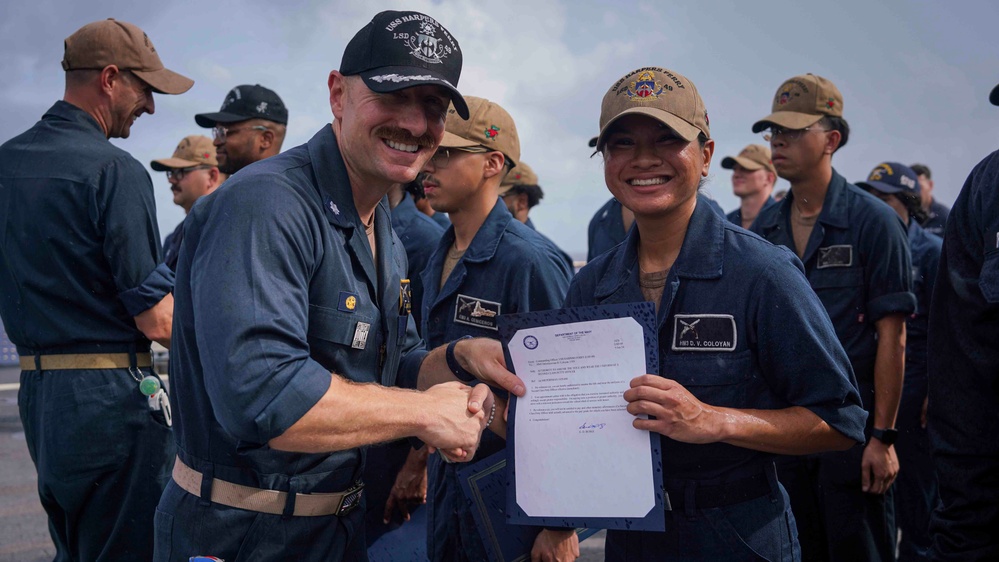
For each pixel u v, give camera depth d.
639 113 1.82
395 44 1.75
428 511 3.00
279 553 1.81
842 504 3.16
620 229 5.24
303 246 1.71
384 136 1.80
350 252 1.87
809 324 1.81
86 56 2.96
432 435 1.76
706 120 1.93
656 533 1.93
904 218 5.25
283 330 1.58
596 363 1.85
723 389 1.88
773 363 1.85
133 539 2.87
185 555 1.82
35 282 2.79
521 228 3.05
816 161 3.51
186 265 1.81
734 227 1.98
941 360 1.95
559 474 1.86
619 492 1.81
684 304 1.92
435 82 1.73
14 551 4.17
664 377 1.89
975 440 1.87
